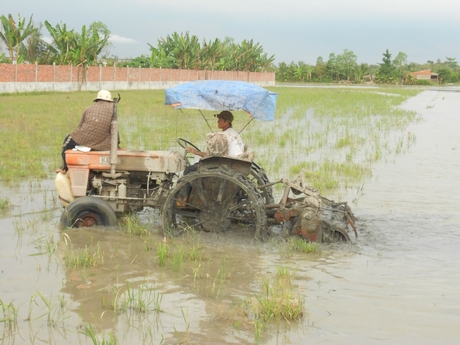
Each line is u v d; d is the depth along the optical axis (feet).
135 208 25.38
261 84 250.98
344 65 379.14
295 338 14.53
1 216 25.99
